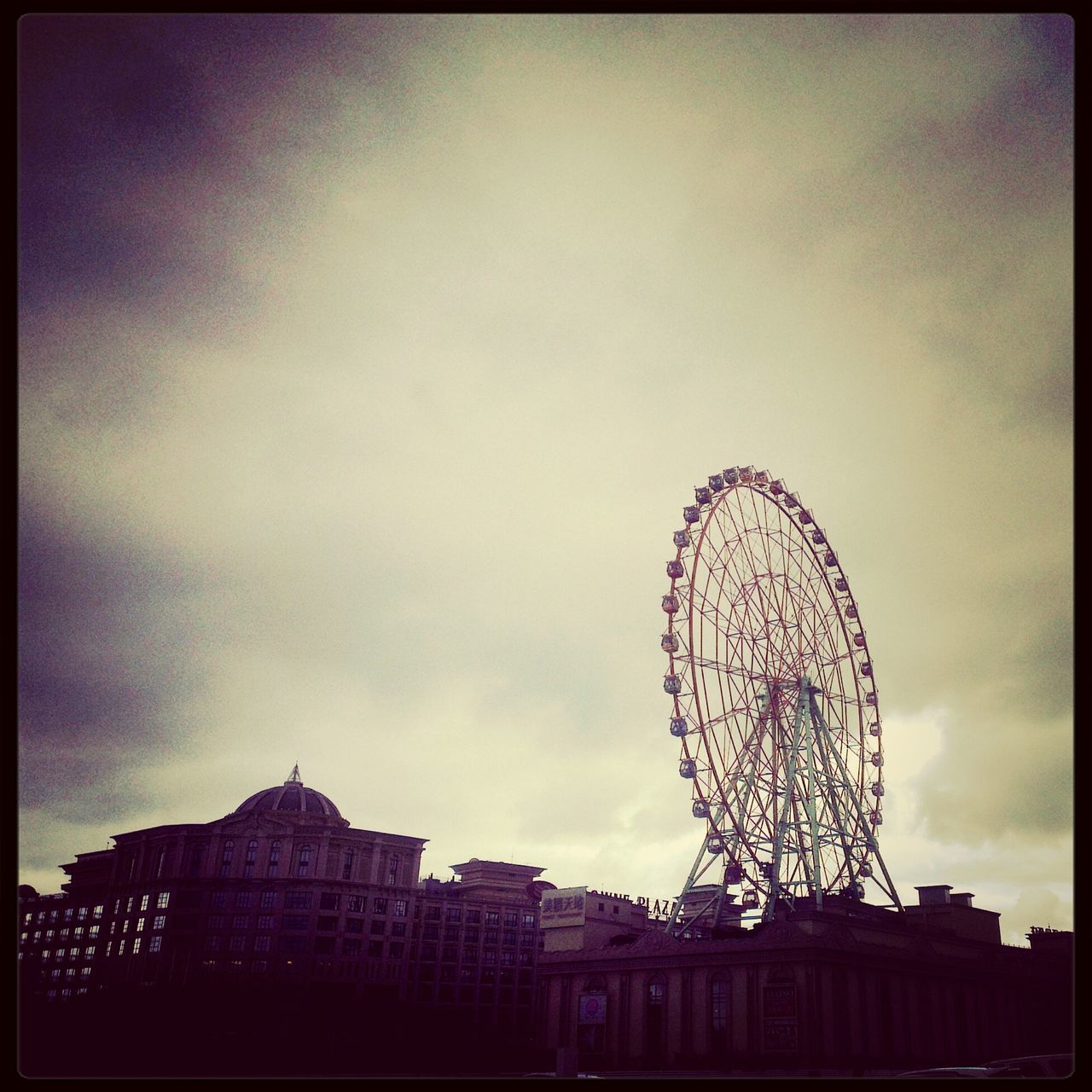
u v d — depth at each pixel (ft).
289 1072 537.24
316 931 595.06
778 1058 325.42
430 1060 586.45
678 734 363.76
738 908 422.41
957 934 412.98
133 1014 543.80
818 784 387.14
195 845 609.42
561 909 419.95
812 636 410.93
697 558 381.60
